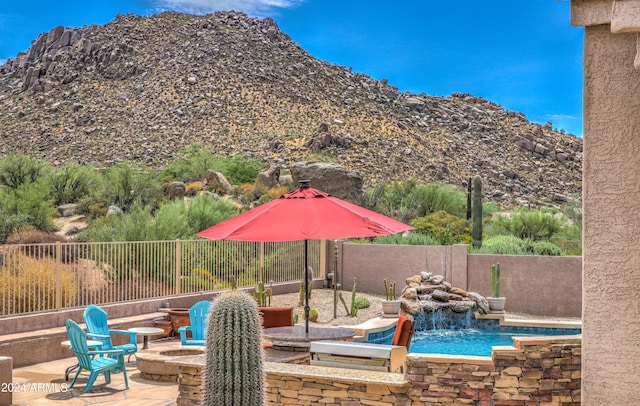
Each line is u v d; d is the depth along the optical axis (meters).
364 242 23.12
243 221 8.30
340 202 8.57
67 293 12.77
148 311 14.21
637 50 3.35
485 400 6.50
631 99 3.71
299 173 35.59
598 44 3.79
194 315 11.33
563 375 6.51
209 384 5.02
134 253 14.27
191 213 25.70
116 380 9.94
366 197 35.91
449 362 6.56
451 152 83.81
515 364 6.49
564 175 82.50
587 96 3.80
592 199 3.78
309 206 8.28
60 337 11.56
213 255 16.67
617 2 3.22
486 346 13.70
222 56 108.62
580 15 3.77
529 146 90.19
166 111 89.25
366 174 68.62
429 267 19.47
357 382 6.66
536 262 18.23
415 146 82.69
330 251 20.94
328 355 7.63
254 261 18.09
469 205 31.83
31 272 11.99
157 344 12.73
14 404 7.88
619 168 3.73
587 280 3.79
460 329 15.98
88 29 121.00
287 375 6.93
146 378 10.02
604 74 3.77
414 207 36.00
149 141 80.50
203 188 43.41
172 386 9.52
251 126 85.75
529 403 6.45
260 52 114.44
